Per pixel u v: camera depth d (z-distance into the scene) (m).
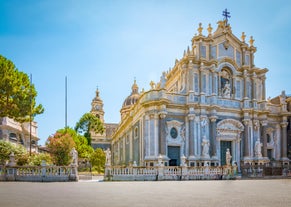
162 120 40.84
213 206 9.71
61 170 28.09
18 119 41.81
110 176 30.39
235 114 46.91
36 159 35.62
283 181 28.67
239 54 49.06
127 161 57.12
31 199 11.84
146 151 40.88
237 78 48.16
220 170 35.28
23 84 41.31
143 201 11.22
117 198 12.32
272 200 11.50
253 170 40.31
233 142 46.25
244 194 14.16
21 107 39.56
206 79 45.03
